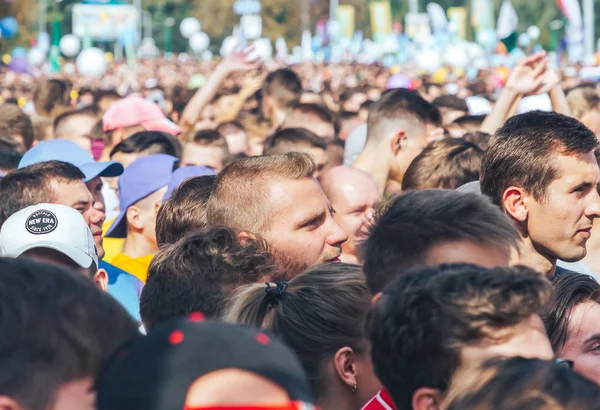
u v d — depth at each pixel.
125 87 40.38
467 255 3.90
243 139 15.02
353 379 4.11
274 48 118.81
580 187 5.48
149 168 8.41
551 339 4.68
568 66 50.22
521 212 5.59
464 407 2.63
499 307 2.91
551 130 5.51
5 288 2.45
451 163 7.85
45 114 18.09
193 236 5.01
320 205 5.65
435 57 49.59
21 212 5.98
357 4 130.50
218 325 2.31
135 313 7.48
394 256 3.98
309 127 14.40
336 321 4.11
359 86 25.27
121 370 2.25
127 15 93.69
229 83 28.02
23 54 72.69
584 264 7.08
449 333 2.92
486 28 76.44
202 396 2.17
